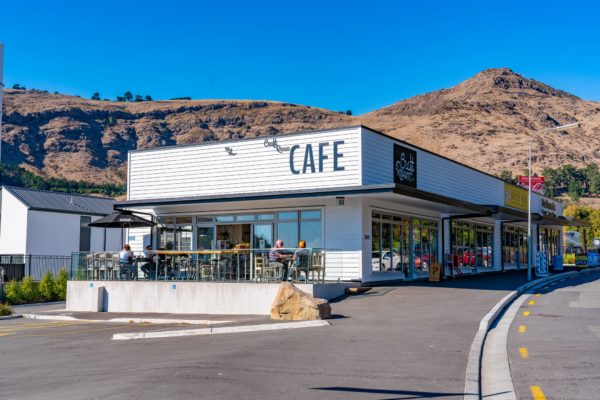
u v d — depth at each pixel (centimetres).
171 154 2748
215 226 2631
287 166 2470
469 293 1989
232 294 2028
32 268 3800
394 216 2552
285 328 1418
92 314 2186
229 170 2603
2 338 1549
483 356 1023
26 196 4219
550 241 4866
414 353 1030
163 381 866
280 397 760
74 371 993
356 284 2170
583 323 1357
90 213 4425
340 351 1067
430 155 2823
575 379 834
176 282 2142
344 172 2334
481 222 3472
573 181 18388
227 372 918
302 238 2427
